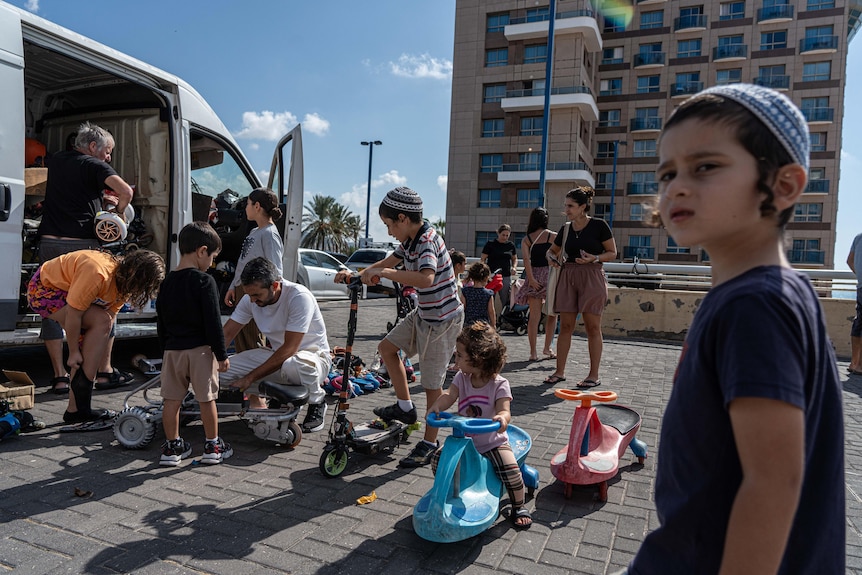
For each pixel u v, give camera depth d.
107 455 3.84
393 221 3.63
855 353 7.42
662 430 1.13
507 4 40.66
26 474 3.46
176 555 2.59
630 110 47.88
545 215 7.69
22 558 2.53
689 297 10.12
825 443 1.01
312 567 2.53
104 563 2.51
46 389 5.44
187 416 4.34
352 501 3.22
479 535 2.87
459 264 7.21
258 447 4.09
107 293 4.32
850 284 9.41
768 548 0.90
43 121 7.12
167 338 3.76
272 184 7.73
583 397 3.32
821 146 44.78
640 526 3.01
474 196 41.91
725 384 0.95
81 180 5.07
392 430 3.93
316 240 64.94
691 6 46.66
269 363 4.23
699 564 1.03
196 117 6.69
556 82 39.59
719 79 46.03
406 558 2.63
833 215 44.53
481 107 41.62
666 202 1.06
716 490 1.00
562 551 2.73
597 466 3.29
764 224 1.02
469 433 2.78
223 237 7.38
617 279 11.02
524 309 10.34
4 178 4.87
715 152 0.99
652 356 8.32
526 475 3.37
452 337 3.77
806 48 44.03
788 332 0.92
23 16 5.02
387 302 17.05
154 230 6.75
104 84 6.66
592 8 41.34
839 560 1.02
